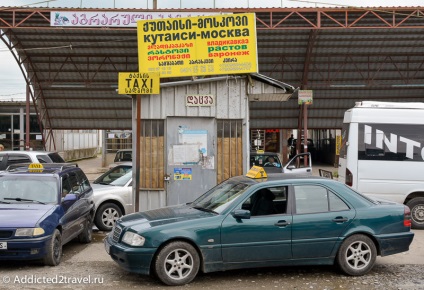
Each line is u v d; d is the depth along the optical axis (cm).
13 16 2059
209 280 745
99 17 2042
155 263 708
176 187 1170
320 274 781
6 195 887
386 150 1215
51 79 2677
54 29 2305
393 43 2475
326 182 782
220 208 754
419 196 1218
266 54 2564
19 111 3481
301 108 2800
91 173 2819
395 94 2794
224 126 1177
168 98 1167
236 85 1171
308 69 2572
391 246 775
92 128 2944
